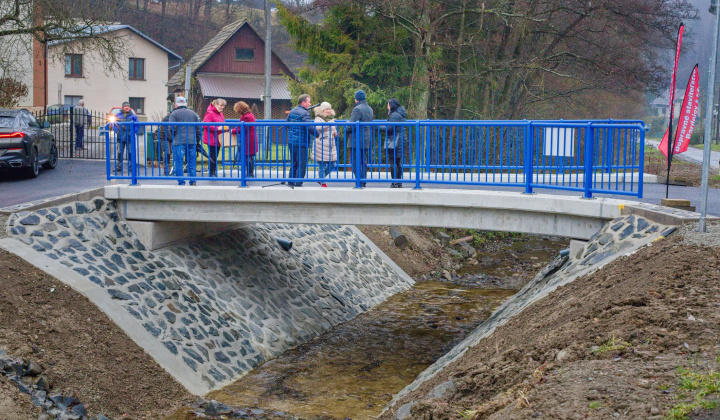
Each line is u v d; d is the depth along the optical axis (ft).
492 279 63.46
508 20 88.43
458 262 70.28
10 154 55.31
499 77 96.99
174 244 44.14
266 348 40.11
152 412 29.66
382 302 54.39
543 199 35.83
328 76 87.97
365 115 40.73
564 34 93.45
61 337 30.91
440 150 41.57
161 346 34.58
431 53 86.79
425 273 64.34
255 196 40.70
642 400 14.71
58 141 82.64
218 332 38.55
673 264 24.27
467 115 97.30
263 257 49.52
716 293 20.93
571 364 17.80
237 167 43.80
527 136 36.99
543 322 24.54
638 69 92.79
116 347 32.35
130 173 43.16
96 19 77.77
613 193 34.22
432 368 32.09
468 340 34.19
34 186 52.85
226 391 33.96
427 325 47.62
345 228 62.95
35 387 27.07
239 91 163.94
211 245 46.80
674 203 33.99
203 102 163.02
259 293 45.14
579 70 95.76
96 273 36.86
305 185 46.01
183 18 270.26
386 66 87.25
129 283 37.78
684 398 14.53
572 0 90.07
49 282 33.96
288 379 36.17
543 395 15.94
